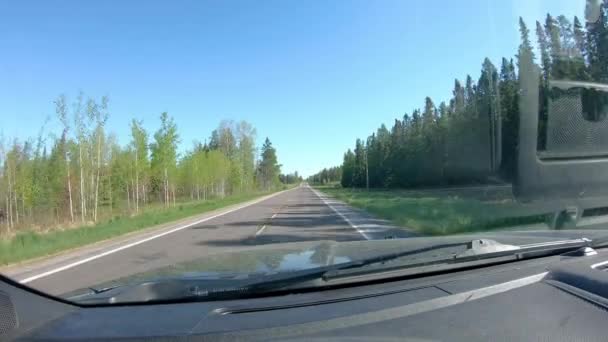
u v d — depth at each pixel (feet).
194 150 178.50
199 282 7.07
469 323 5.78
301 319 5.83
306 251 10.30
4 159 80.23
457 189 117.70
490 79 83.56
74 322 5.76
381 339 5.37
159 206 125.39
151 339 5.24
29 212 90.02
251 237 45.14
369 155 291.17
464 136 110.22
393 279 7.63
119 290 7.12
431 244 9.91
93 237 48.14
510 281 7.18
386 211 74.64
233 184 236.43
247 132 251.60
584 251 8.93
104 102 82.64
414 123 181.78
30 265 33.22
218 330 5.47
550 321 5.79
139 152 104.94
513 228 35.88
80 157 80.28
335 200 151.53
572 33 47.65
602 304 6.13
